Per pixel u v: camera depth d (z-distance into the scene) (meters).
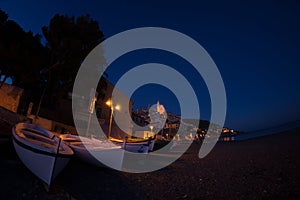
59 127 20.31
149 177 8.19
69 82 20.89
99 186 6.55
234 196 5.88
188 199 5.77
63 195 5.41
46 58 20.00
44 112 23.27
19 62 17.47
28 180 5.89
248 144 21.92
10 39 18.22
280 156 11.20
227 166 10.30
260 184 6.75
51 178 5.38
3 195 4.87
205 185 7.08
